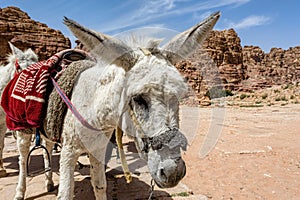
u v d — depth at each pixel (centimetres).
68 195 280
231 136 1127
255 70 13125
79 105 279
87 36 215
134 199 452
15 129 354
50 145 481
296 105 3303
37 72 335
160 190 492
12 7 5112
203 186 543
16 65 462
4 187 510
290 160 737
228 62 9469
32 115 311
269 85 9056
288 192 516
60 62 341
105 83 256
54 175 574
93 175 331
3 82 524
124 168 269
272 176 607
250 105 3750
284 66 14562
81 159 697
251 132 1240
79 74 300
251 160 734
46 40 5050
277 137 1102
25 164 438
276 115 2197
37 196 465
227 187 539
